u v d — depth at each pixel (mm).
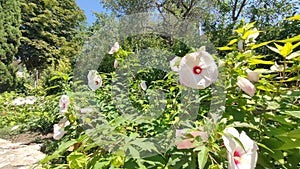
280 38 2334
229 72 936
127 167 736
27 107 5355
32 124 4684
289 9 4898
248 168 635
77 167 784
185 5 6641
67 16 20875
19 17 15891
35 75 18703
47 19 19469
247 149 660
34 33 19062
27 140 4430
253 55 1001
